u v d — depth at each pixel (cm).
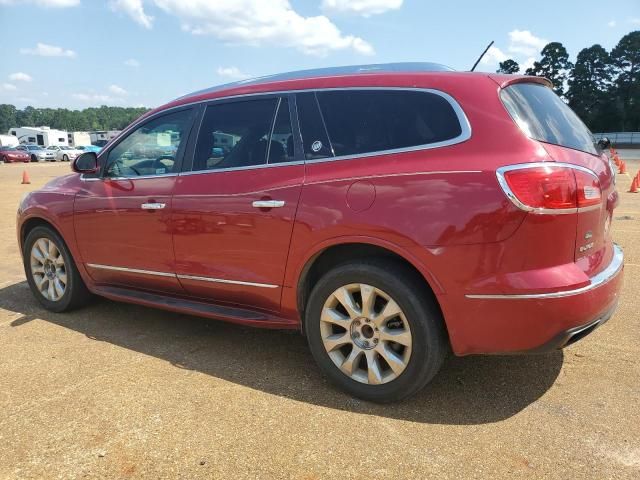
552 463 251
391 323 303
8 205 1222
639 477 240
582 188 275
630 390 317
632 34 7525
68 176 484
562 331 268
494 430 279
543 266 267
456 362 362
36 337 416
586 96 7762
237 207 345
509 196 262
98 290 448
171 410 302
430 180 281
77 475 247
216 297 376
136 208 400
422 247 279
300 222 318
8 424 289
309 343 329
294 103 343
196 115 386
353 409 303
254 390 326
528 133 279
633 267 579
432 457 257
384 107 312
